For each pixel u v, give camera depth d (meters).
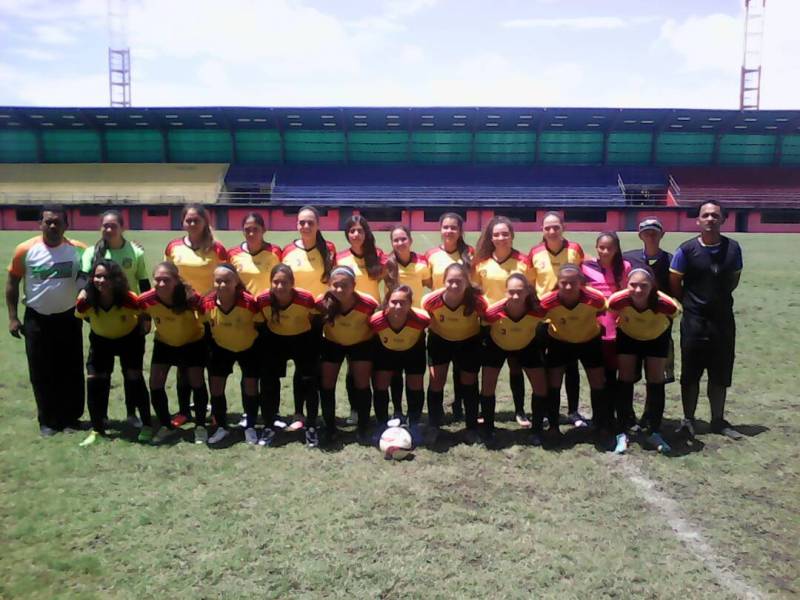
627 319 5.88
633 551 4.15
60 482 5.12
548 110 46.19
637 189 49.06
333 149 50.81
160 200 46.41
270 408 6.22
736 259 6.10
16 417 6.75
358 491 4.97
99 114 47.16
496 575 3.85
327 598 3.63
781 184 49.09
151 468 5.42
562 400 7.81
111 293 5.88
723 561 4.05
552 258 6.59
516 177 49.66
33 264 6.16
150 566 3.94
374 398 6.39
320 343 6.20
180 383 6.63
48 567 3.93
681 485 5.15
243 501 4.80
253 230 6.50
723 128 49.38
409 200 47.34
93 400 6.10
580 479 5.25
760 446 6.01
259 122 49.06
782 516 4.64
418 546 4.17
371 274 6.63
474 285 5.91
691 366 6.22
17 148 50.59
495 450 5.91
